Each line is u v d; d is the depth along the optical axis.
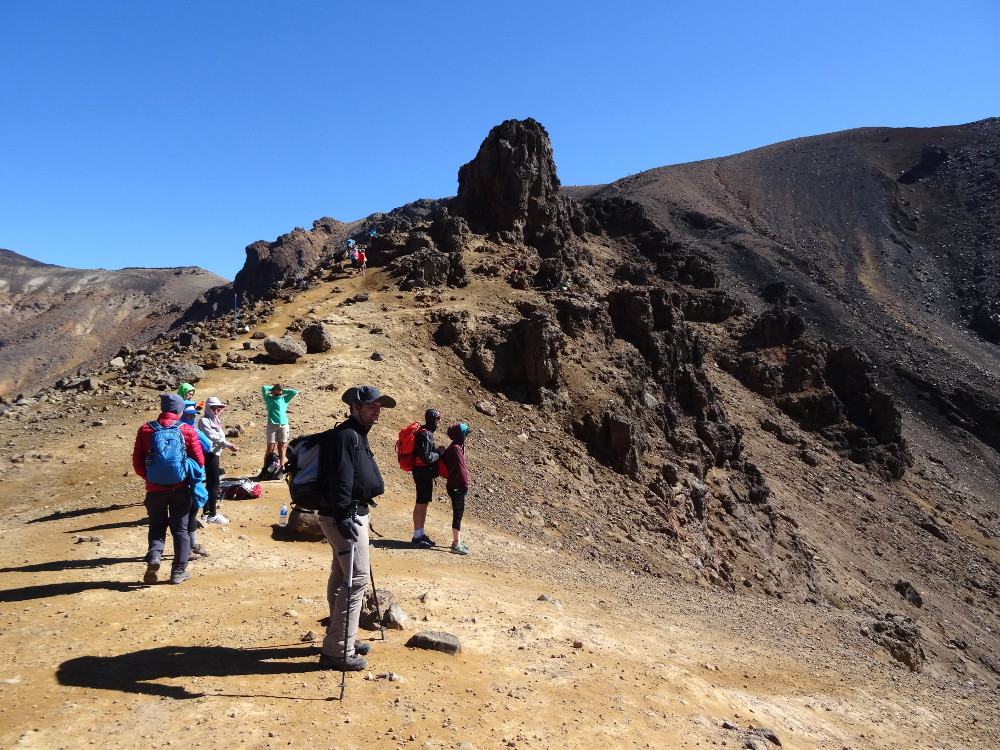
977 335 111.25
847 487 46.16
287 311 29.89
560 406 25.50
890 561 38.56
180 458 7.28
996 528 50.69
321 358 23.89
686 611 12.02
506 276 34.91
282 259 152.75
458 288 33.22
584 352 28.39
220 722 4.25
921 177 170.75
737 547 26.52
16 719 4.14
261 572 8.23
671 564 19.33
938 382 88.38
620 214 83.44
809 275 123.50
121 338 180.00
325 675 5.15
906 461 53.75
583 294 33.38
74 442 16.14
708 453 30.00
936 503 50.72
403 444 11.43
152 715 4.29
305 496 5.16
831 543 36.47
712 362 55.72
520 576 10.98
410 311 29.41
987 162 168.00
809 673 9.87
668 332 32.38
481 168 41.59
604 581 12.84
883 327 105.88
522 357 26.19
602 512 20.69
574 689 5.96
